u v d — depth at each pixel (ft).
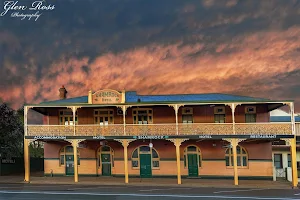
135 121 96.58
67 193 68.90
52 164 99.71
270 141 91.91
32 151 143.74
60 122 98.99
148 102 86.79
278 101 81.51
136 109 96.84
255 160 92.07
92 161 98.07
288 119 100.99
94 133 87.35
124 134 86.48
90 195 66.49
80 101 94.73
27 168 89.15
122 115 97.66
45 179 92.22
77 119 98.68
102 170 97.96
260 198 63.00
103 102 88.69
